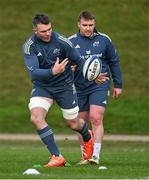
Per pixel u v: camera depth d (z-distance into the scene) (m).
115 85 32.25
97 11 92.31
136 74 77.56
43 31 28.11
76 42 31.41
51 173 26.42
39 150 44.34
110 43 31.62
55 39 28.67
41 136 29.19
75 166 29.39
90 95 31.22
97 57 30.12
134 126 62.94
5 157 36.19
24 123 64.25
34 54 28.59
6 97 72.62
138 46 84.06
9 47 85.25
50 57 28.78
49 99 29.31
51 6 94.88
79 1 95.19
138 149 48.47
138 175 26.11
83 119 31.89
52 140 29.19
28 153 40.00
